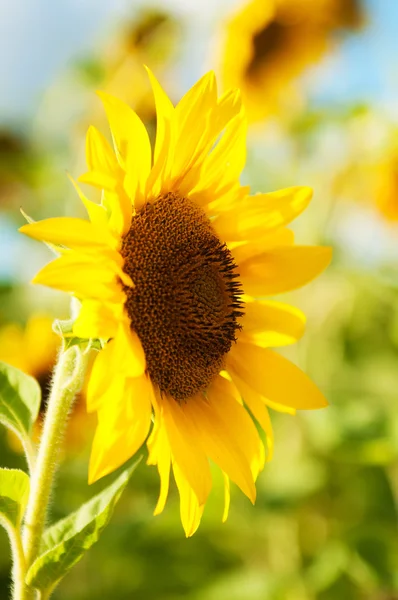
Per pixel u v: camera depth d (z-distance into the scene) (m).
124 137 0.67
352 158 1.09
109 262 0.66
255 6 1.09
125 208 0.67
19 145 1.22
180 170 0.71
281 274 0.75
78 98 1.18
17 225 1.24
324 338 1.13
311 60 1.12
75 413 1.02
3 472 0.66
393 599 0.98
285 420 1.04
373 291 1.11
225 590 0.93
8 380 0.69
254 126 1.14
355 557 0.92
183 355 0.71
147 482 1.03
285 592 0.94
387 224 1.11
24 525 0.67
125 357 0.64
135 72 1.15
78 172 1.11
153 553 0.98
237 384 0.74
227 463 0.71
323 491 1.00
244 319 0.75
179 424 0.71
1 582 0.97
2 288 1.26
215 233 0.73
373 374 1.15
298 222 1.13
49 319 1.07
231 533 1.01
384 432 0.96
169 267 0.70
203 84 0.70
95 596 0.96
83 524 0.68
